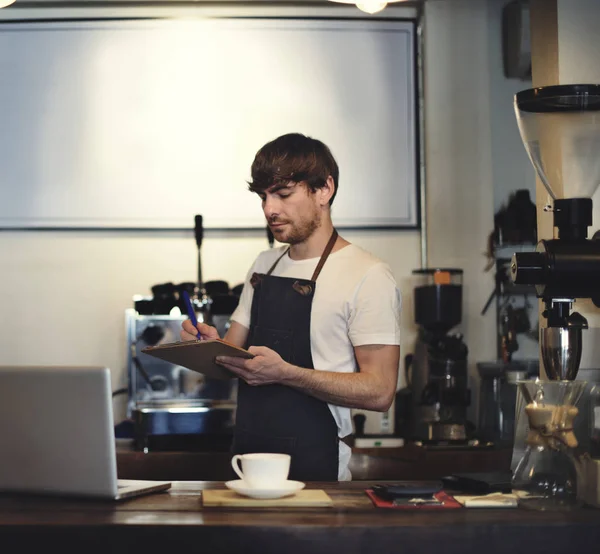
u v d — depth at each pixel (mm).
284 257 2525
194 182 4055
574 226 1893
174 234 4055
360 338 2318
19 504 1729
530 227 3787
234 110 4074
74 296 4035
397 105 4094
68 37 4062
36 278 4035
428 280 3748
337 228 4078
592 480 1669
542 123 1910
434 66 4031
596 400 1689
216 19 4074
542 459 1657
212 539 1505
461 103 4012
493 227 3936
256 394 2371
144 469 3322
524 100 1905
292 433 2318
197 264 4035
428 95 4027
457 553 1505
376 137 4090
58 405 1728
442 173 4004
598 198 2453
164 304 3586
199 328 2344
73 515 1603
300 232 2381
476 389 3910
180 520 1544
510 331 3783
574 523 1527
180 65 4066
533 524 1521
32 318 4031
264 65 4078
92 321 4031
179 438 3455
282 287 2428
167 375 3535
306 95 4086
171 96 4062
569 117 1874
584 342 2439
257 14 4082
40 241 4047
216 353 2115
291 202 2354
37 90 4051
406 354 4047
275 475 1720
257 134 4074
